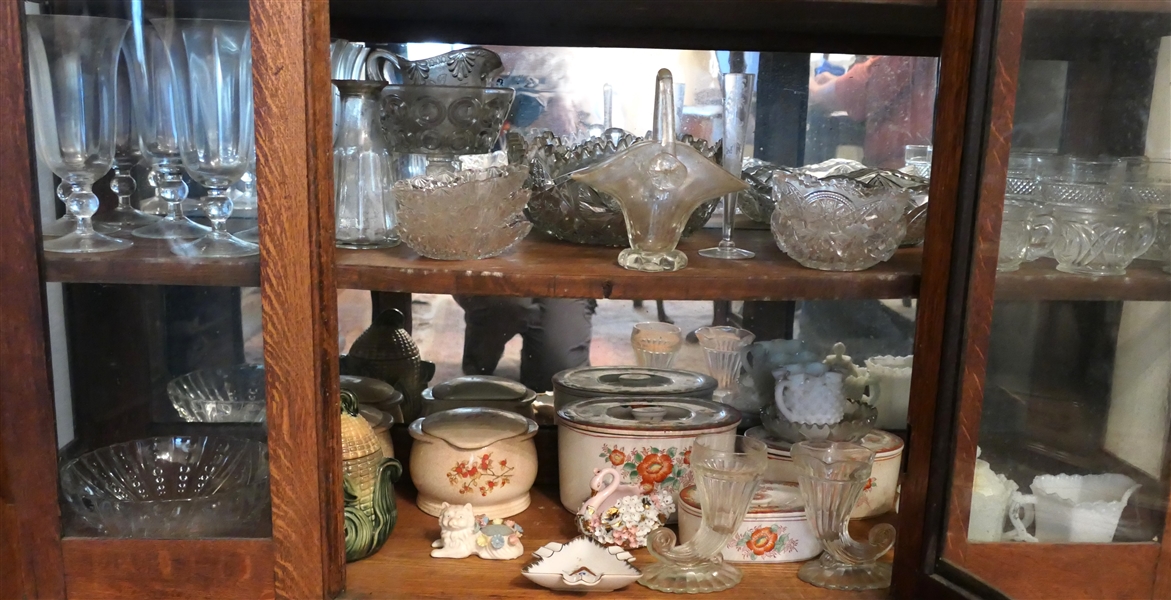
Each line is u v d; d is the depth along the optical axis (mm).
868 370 1119
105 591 787
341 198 915
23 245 746
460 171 870
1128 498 822
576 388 1060
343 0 899
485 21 1033
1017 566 814
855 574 873
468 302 1089
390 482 931
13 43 724
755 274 817
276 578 781
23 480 771
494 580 855
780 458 1010
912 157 1104
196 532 787
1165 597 827
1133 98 778
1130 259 796
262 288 746
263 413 769
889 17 917
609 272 810
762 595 846
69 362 796
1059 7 739
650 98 1075
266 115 718
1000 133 746
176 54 743
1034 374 795
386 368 1093
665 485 956
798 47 1074
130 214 783
